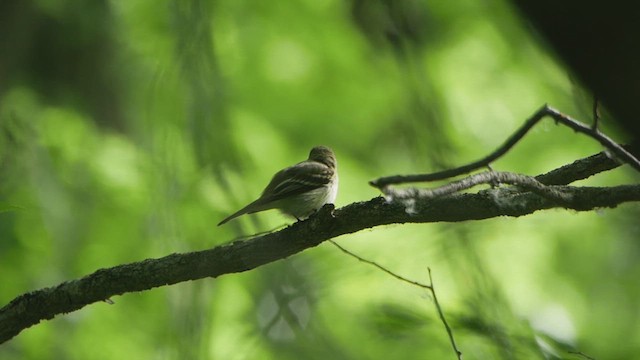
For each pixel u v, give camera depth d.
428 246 11.55
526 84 15.24
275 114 15.96
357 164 15.05
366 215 6.34
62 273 12.96
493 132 15.07
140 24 15.33
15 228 12.93
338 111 15.95
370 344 11.88
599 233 14.29
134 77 16.16
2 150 13.35
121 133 15.83
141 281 6.89
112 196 13.37
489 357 8.81
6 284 12.76
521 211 5.99
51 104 16.02
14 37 15.24
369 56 15.53
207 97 11.53
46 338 12.81
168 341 11.80
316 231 6.55
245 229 12.04
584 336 13.59
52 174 13.48
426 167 10.82
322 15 15.52
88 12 15.50
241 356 12.04
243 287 12.45
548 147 15.05
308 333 11.97
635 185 5.59
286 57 15.72
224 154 11.81
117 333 12.93
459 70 15.30
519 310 12.83
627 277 14.42
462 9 15.35
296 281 11.71
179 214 11.60
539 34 3.47
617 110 3.33
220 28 14.73
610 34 3.20
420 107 10.95
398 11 11.41
